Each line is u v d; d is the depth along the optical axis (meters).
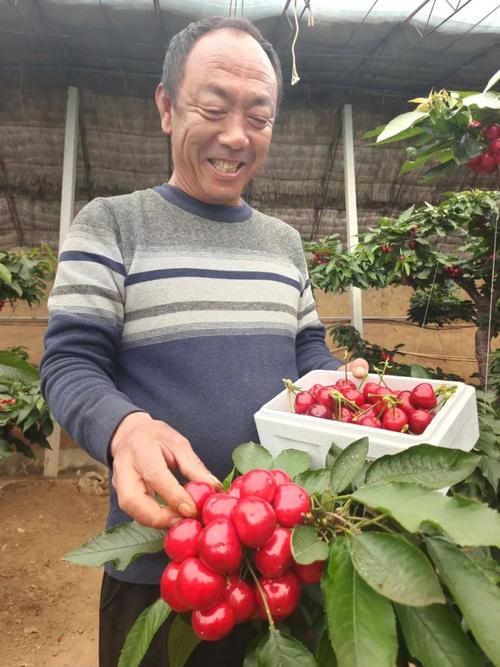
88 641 2.36
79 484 3.94
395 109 4.91
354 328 4.52
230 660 1.08
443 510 0.50
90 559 0.62
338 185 5.50
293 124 4.93
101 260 1.04
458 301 4.17
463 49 4.01
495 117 1.14
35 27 3.74
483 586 0.49
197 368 1.07
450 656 0.48
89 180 5.20
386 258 3.07
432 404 0.92
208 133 1.06
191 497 0.59
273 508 0.56
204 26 1.06
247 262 1.20
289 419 0.86
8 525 3.33
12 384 2.93
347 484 0.62
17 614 2.50
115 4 3.41
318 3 3.43
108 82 4.44
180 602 0.55
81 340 0.99
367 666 0.44
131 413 0.78
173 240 1.13
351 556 0.50
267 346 1.17
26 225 5.61
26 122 4.64
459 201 2.61
